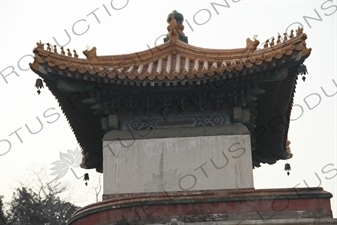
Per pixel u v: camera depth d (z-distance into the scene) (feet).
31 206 157.38
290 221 66.08
